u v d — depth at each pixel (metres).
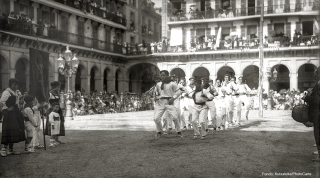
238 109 15.87
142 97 39.50
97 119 22.39
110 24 40.25
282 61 37.88
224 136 11.91
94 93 34.59
